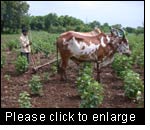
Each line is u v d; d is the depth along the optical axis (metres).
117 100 10.64
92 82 10.92
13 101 10.55
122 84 12.45
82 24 19.91
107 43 12.60
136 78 10.65
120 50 12.92
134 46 21.61
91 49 12.37
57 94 11.23
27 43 15.38
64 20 18.86
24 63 14.30
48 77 12.91
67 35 12.34
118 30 12.85
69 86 12.12
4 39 33.59
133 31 34.25
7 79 13.12
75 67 15.19
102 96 9.97
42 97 10.93
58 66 13.01
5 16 40.22
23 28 15.38
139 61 15.38
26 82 12.80
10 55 21.27
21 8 39.59
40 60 18.19
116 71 13.50
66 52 12.41
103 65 12.89
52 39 22.08
